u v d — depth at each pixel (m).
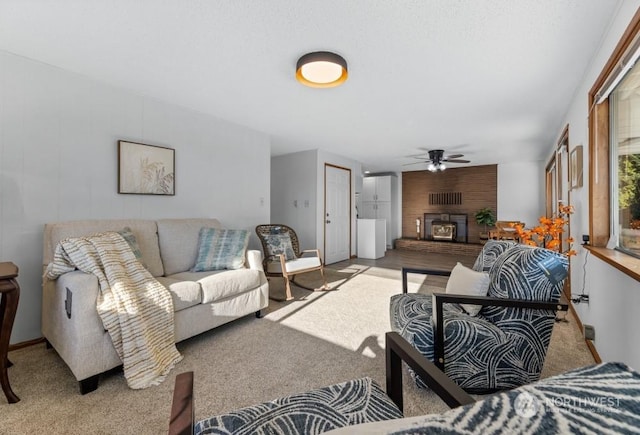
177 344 2.08
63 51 2.02
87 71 2.31
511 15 1.60
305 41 1.86
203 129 3.29
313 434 0.77
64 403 1.45
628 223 1.67
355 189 6.38
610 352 1.64
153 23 1.70
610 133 1.94
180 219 2.86
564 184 3.39
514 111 3.13
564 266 1.44
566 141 3.21
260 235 3.66
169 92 2.70
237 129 3.69
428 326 1.50
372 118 3.40
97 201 2.48
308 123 3.63
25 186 2.13
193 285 2.05
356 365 1.80
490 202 6.91
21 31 1.79
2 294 1.47
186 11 1.59
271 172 5.74
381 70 2.23
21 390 1.55
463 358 1.45
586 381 0.35
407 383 1.58
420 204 7.84
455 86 2.51
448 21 1.65
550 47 1.91
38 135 2.18
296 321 2.52
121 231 2.21
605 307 1.75
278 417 0.83
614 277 1.61
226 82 2.48
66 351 1.58
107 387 1.58
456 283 1.80
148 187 2.79
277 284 3.83
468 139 4.36
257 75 2.35
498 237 5.79
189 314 2.02
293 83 2.50
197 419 1.34
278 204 5.63
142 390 1.56
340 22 1.66
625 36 1.43
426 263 5.52
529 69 2.21
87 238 1.80
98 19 1.67
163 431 1.27
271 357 1.90
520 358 1.46
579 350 1.97
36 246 2.17
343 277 4.25
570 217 2.92
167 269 2.55
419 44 1.88
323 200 5.28
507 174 6.71
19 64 2.09
